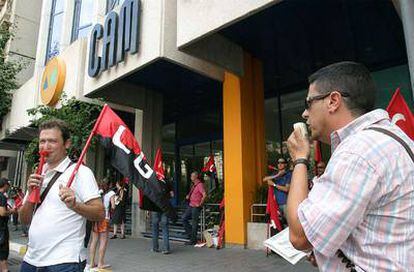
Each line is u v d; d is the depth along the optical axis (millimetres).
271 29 8516
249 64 9719
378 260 1273
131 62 9055
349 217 1282
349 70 1557
